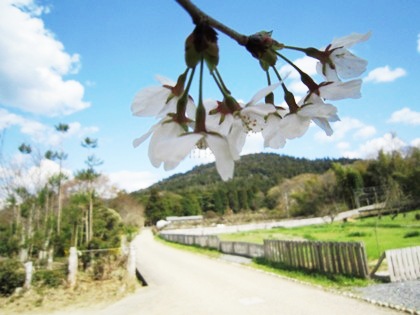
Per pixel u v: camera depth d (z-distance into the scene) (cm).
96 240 1495
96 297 1010
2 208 1648
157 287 1082
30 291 1062
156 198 7644
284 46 93
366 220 3706
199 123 85
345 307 692
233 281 1073
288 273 1110
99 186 2453
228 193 8344
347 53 106
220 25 80
